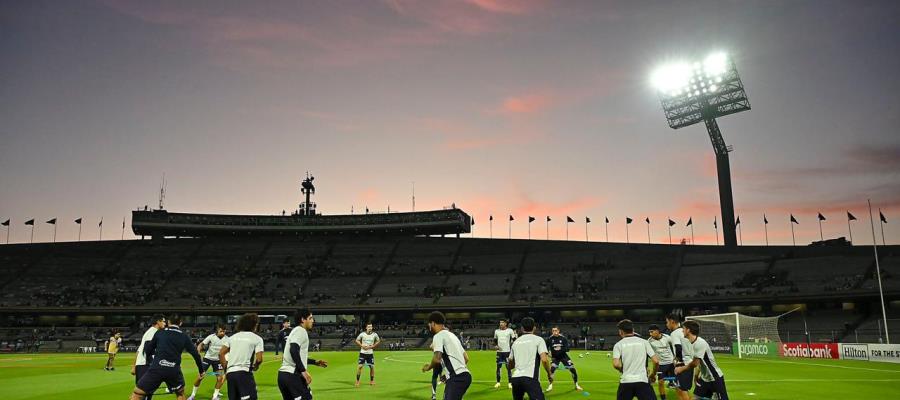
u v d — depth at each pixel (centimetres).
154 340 1377
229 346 1307
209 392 2086
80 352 7119
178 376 1388
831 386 2333
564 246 9950
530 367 1220
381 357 5038
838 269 7538
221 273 9825
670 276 8544
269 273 9844
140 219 10838
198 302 8819
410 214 11012
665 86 8694
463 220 10994
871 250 7556
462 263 9950
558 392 2081
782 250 8169
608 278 8856
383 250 10612
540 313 8494
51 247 10488
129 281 9488
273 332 8169
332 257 10425
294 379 1225
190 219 11000
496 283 9156
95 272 9744
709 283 8131
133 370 1522
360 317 8756
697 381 1420
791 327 7175
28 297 8850
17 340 7594
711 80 8394
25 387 2455
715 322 5688
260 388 2242
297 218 11188
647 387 1177
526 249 10125
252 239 11169
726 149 8700
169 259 10275
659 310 8044
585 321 8312
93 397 2088
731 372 3033
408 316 8731
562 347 2150
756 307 7550
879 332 6538
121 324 8694
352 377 2753
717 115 8512
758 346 4928
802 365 3606
